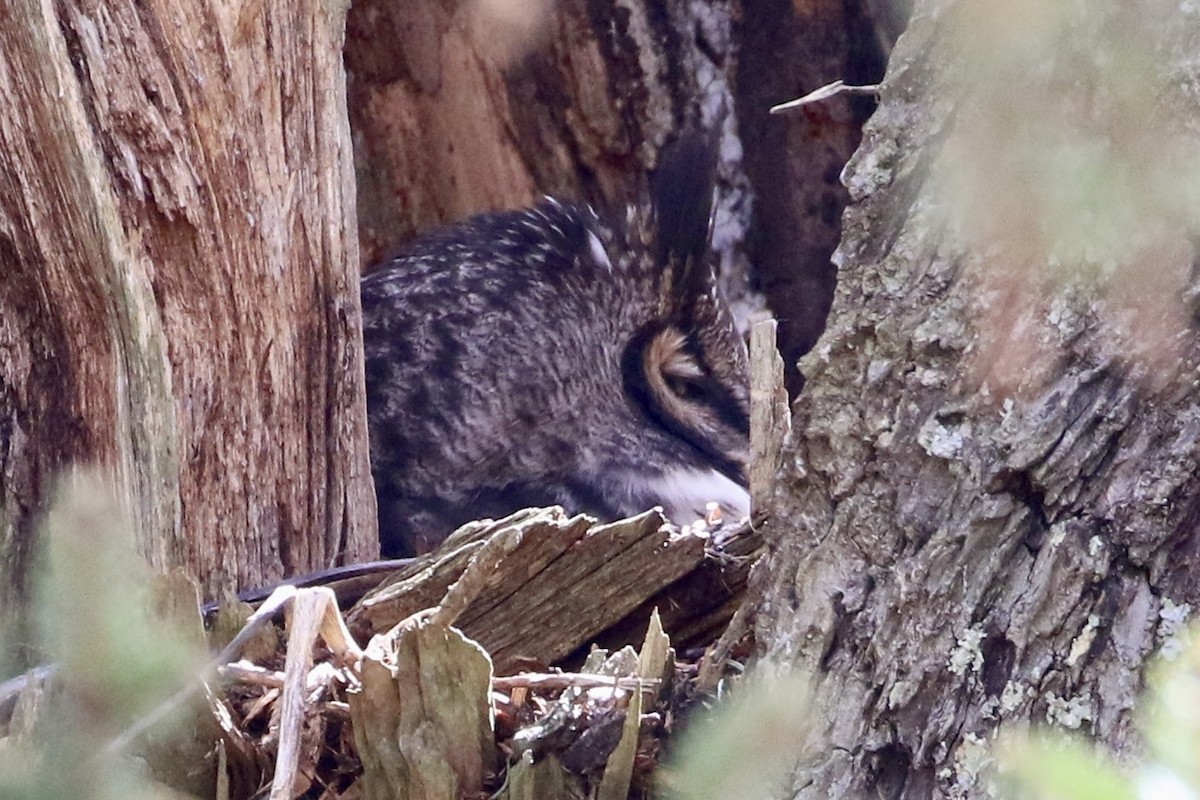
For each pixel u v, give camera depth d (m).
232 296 4.21
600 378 5.74
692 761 2.77
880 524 3.06
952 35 3.05
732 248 7.16
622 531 3.92
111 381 4.05
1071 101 2.63
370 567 4.12
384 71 7.19
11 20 3.84
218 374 4.21
